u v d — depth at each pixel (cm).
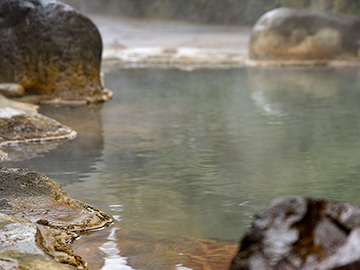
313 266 154
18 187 298
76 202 304
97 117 679
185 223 295
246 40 2336
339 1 2303
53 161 452
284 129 595
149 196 349
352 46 1628
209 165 435
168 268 230
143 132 581
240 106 775
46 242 239
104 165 437
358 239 153
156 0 3769
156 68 1399
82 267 227
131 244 260
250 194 353
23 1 801
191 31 2894
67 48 808
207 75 1234
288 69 1415
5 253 209
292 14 1595
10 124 541
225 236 273
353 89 973
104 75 1216
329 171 411
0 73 812
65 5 818
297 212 169
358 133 568
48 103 801
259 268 161
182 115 696
